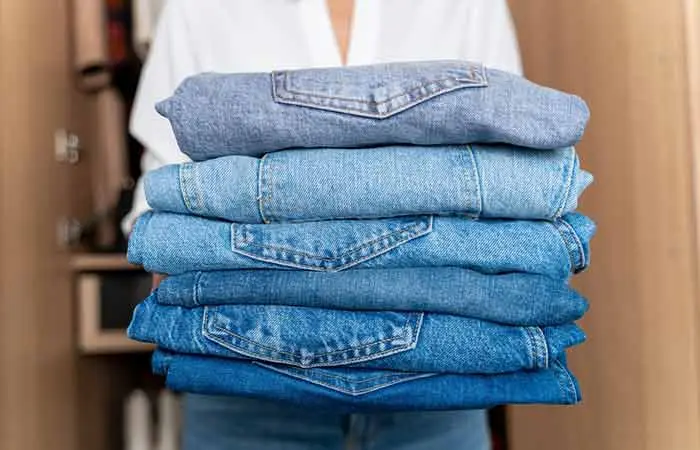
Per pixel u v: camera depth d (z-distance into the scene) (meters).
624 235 0.94
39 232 1.35
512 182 0.62
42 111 1.40
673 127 0.82
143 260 0.65
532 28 1.26
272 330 0.64
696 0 0.79
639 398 0.91
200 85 0.64
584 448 1.07
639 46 0.89
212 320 0.64
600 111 1.00
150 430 1.71
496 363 0.62
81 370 1.59
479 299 0.62
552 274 0.64
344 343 0.63
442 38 0.91
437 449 0.82
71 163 1.57
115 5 1.75
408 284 0.63
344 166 0.63
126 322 1.58
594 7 1.01
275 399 0.64
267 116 0.63
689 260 0.80
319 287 0.63
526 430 1.31
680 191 0.82
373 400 0.63
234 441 0.81
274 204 0.64
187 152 0.65
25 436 1.23
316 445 0.80
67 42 1.59
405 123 0.62
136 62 1.75
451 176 0.62
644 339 0.89
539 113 0.61
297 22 0.87
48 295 1.39
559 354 0.64
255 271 0.65
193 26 0.90
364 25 0.88
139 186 0.90
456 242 0.63
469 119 0.61
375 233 0.64
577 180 0.63
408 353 0.62
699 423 0.79
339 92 0.63
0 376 1.13
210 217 0.66
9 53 1.24
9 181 1.21
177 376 0.65
